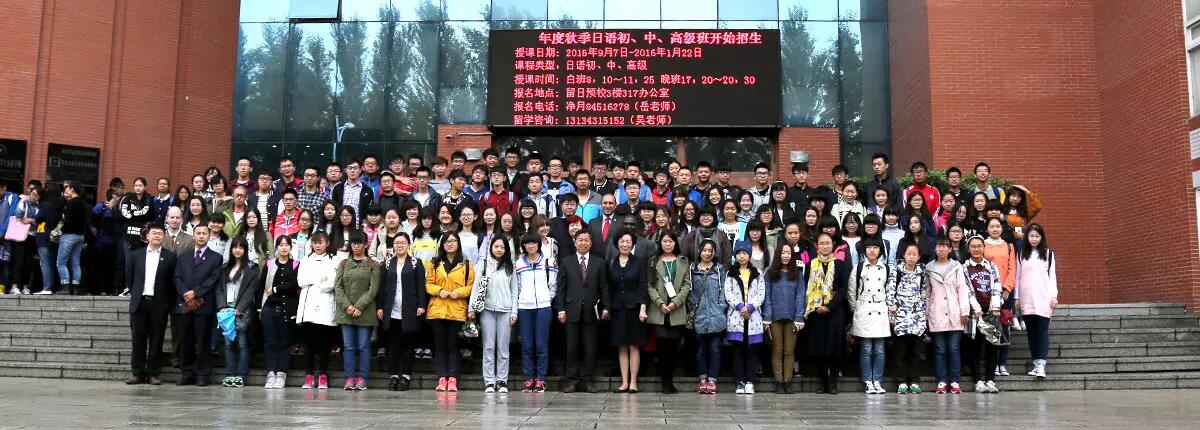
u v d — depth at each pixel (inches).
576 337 388.2
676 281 385.1
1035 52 610.5
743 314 381.4
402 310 382.0
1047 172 599.8
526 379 395.9
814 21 690.8
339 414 283.3
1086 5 613.0
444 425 255.6
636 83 661.9
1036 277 411.8
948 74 607.5
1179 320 478.0
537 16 692.7
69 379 417.1
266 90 700.0
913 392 392.5
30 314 476.7
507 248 392.5
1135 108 558.6
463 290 379.9
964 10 613.9
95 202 617.0
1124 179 570.9
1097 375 415.8
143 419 265.3
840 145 678.5
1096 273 589.9
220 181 477.7
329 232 418.9
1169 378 413.1
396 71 696.4
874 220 406.6
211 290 400.5
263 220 458.6
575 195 431.2
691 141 680.4
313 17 701.3
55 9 615.2
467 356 419.5
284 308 394.9
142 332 398.3
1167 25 525.3
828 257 390.6
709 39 665.0
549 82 665.6
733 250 415.5
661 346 391.9
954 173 481.1
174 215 427.5
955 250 410.6
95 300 482.0
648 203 421.7
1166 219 524.4
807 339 390.9
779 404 334.6
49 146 601.3
